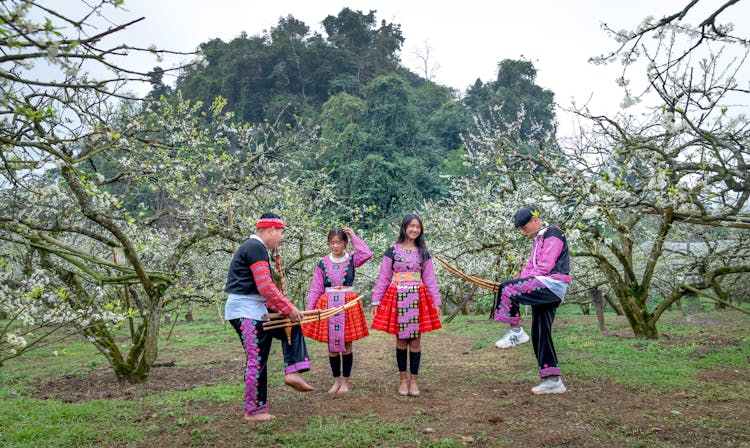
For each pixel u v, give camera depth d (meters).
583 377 4.74
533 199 5.23
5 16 2.03
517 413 3.71
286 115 47.41
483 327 9.40
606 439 3.12
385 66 61.03
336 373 4.58
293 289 9.84
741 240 6.36
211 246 8.22
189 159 6.84
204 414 3.93
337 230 4.62
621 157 5.11
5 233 4.92
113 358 5.18
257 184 7.29
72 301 4.88
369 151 35.97
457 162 37.25
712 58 4.26
